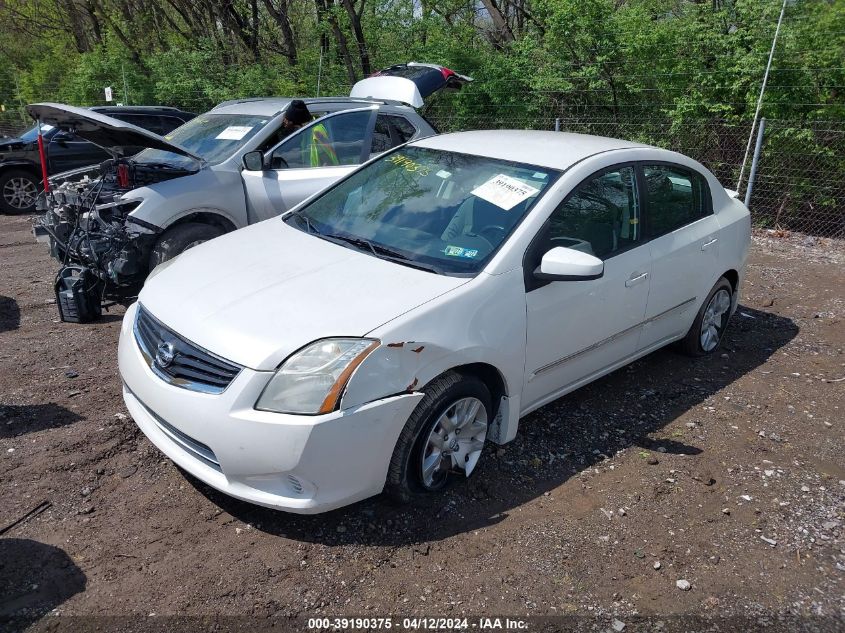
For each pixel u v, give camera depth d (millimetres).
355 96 8242
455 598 2785
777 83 9102
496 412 3605
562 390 3984
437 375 3092
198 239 5711
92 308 5590
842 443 4102
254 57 16828
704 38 9734
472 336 3209
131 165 5730
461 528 3195
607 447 3953
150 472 3541
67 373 4637
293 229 4102
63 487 3385
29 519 3146
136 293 6008
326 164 6473
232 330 3010
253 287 3318
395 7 14656
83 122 5281
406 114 7262
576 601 2801
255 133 6414
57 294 5543
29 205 10984
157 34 19281
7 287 6656
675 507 3430
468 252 3508
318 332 2930
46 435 3822
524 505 3385
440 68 8398
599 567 2992
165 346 3143
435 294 3199
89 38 22000
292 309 3090
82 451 3686
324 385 2814
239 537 3084
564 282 3668
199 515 3223
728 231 4996
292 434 2766
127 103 16922
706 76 9562
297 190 6141
